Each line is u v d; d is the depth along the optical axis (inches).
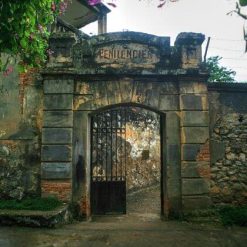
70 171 317.7
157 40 335.9
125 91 330.3
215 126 334.0
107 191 378.0
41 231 263.6
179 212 319.6
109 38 334.0
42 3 181.6
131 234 266.7
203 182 319.9
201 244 242.1
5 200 323.0
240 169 329.4
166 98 331.0
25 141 331.9
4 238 241.6
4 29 165.2
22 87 337.7
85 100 329.4
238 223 299.4
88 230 275.6
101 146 459.2
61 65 328.5
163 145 342.0
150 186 651.5
